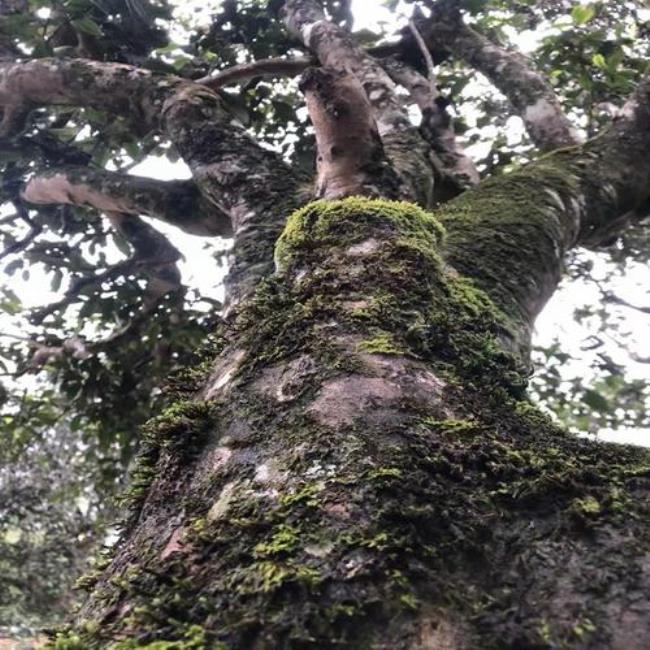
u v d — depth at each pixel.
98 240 6.33
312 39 4.89
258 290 2.32
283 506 1.36
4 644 7.63
